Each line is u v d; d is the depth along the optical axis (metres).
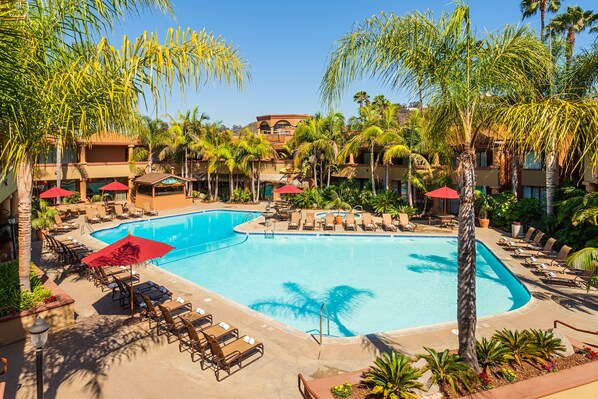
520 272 15.00
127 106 6.38
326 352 8.80
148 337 9.46
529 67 7.00
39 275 12.05
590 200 15.49
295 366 8.20
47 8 6.07
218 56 6.88
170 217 30.11
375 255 19.45
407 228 23.86
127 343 9.15
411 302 13.28
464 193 7.06
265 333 9.79
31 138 6.45
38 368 5.98
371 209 31.44
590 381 6.79
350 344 9.17
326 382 6.98
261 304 13.19
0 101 5.26
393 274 16.36
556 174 22.66
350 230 23.83
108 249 10.59
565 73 10.66
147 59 6.30
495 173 26.09
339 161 31.38
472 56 6.87
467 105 7.02
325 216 26.88
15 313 9.23
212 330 8.99
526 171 25.73
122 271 13.73
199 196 38.53
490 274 16.31
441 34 6.99
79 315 10.76
